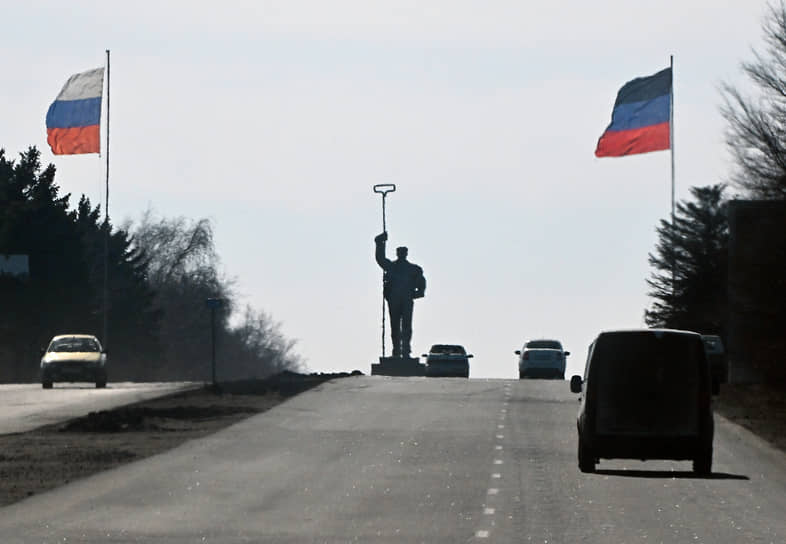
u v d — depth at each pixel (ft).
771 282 558.56
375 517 173.78
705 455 231.50
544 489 208.64
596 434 231.71
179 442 290.97
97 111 597.52
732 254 566.77
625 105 556.10
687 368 232.32
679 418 231.50
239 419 353.31
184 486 211.00
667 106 553.64
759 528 164.04
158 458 256.93
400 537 154.71
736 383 547.49
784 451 281.54
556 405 405.80
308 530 160.97
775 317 557.74
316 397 433.07
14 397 429.79
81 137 598.34
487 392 460.55
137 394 443.32
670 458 231.30
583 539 153.38
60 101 597.93
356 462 250.98
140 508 183.62
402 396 440.86
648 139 555.69
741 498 197.88
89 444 284.20
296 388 469.98
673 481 223.10
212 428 327.47
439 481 219.41
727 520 171.94
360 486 212.02
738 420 361.10
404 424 341.82
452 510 181.57
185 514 176.96
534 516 175.22
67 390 479.00
